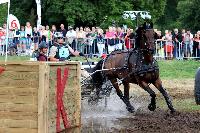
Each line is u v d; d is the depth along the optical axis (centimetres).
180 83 2452
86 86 1734
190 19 4666
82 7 4144
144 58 1582
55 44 1722
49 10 4184
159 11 4869
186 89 2242
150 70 1565
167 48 3109
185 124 1378
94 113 1605
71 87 970
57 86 912
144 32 1574
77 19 4197
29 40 2939
